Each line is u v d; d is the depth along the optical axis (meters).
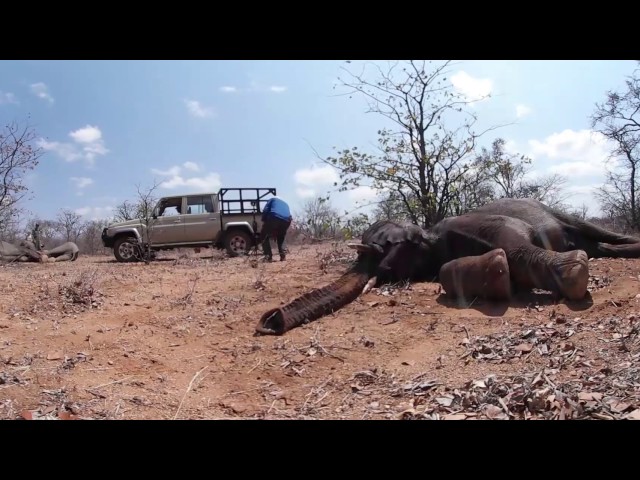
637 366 4.22
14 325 6.14
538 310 6.00
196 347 5.68
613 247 8.41
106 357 5.25
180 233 15.28
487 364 4.76
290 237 17.33
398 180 10.52
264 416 4.12
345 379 4.73
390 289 7.30
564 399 3.72
